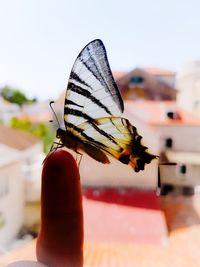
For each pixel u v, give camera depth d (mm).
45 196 86
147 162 93
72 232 85
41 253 85
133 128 93
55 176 84
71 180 85
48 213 86
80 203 87
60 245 85
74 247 85
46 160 86
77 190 86
